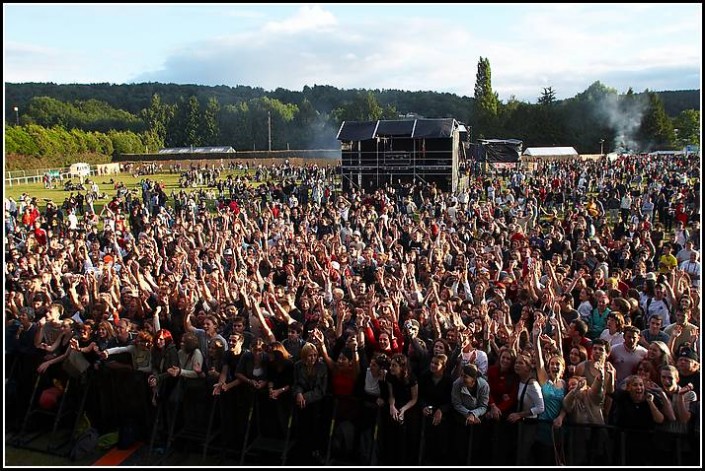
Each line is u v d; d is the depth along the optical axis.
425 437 7.08
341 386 7.26
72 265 14.56
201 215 26.48
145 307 9.57
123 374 7.81
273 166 64.25
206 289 10.16
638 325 9.21
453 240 17.23
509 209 27.27
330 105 180.88
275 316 9.07
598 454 6.52
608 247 16.66
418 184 38.25
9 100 142.12
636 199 27.83
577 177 40.72
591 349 7.16
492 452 6.85
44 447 7.83
